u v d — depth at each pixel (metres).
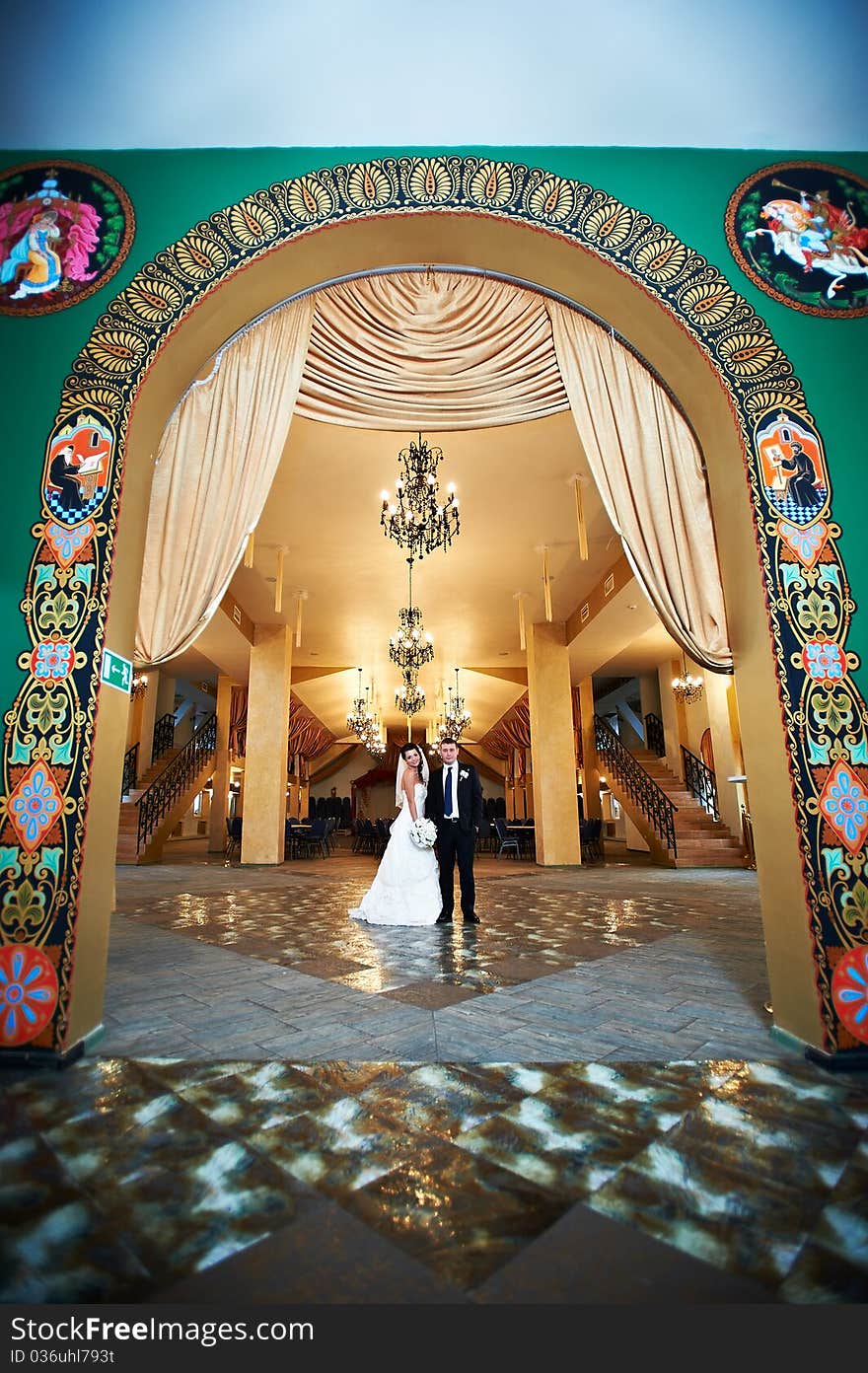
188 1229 1.31
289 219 3.25
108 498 2.75
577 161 3.37
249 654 12.88
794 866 2.49
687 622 3.09
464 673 16.06
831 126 3.25
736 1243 1.28
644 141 3.35
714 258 3.19
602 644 12.03
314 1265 1.21
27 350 2.89
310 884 8.36
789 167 3.31
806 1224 1.34
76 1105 1.89
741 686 2.91
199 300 3.11
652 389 3.41
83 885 2.41
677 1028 2.57
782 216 3.24
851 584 2.74
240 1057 2.26
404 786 5.45
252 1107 1.88
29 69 2.97
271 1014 2.74
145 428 3.01
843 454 2.90
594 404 3.41
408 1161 1.58
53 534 2.70
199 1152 1.62
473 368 3.54
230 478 3.24
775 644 2.69
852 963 2.34
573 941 4.37
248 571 9.97
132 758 15.02
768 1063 2.23
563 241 3.28
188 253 3.13
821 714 2.61
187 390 3.31
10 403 2.82
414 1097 1.93
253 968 3.58
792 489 2.86
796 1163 1.58
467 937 4.53
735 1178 1.51
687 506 3.22
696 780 13.66
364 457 6.83
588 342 3.51
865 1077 2.12
